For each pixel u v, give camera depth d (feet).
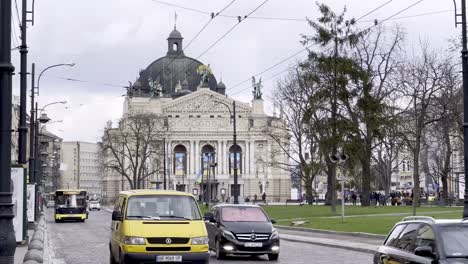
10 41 54.34
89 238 142.00
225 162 542.57
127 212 68.59
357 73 197.88
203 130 542.16
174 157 535.19
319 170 275.59
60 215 239.09
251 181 538.06
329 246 111.24
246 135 541.75
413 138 272.51
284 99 288.92
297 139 287.89
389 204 300.61
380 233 123.95
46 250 104.94
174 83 574.97
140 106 544.62
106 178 542.16
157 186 457.68
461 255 42.11
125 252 65.05
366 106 198.70
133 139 417.49
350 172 206.49
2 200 53.11
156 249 65.05
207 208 310.86
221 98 545.03
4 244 52.65
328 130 198.59
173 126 539.29
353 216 185.47
